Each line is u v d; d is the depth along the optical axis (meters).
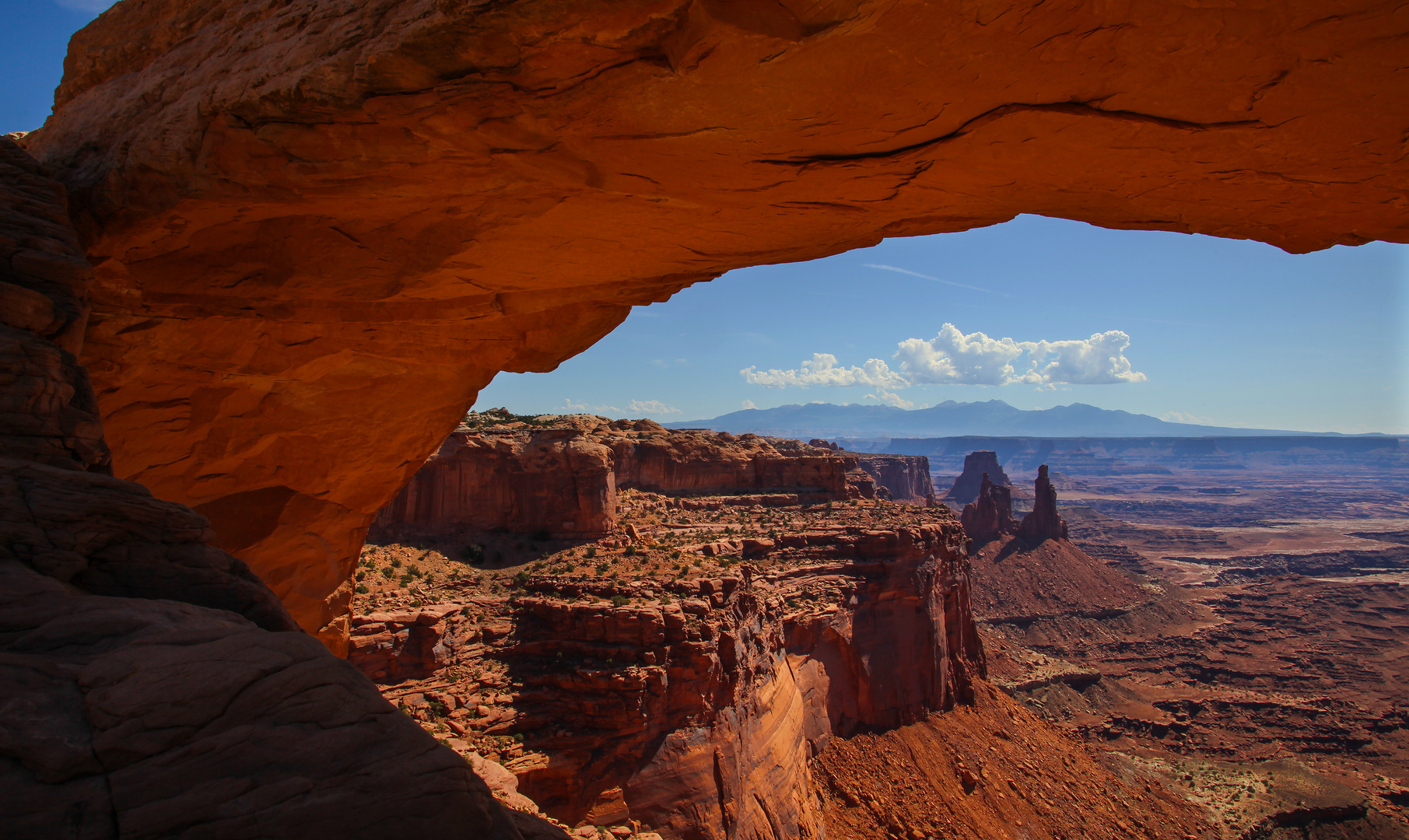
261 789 4.12
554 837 5.25
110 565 5.66
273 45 7.34
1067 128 6.46
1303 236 8.55
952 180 7.81
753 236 10.07
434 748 4.57
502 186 8.38
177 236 9.80
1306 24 4.95
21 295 7.05
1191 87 5.73
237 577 6.00
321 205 9.05
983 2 5.00
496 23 5.70
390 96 6.67
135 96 8.99
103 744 4.06
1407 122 5.98
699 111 6.48
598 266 11.51
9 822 3.72
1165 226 8.79
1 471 5.66
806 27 5.42
